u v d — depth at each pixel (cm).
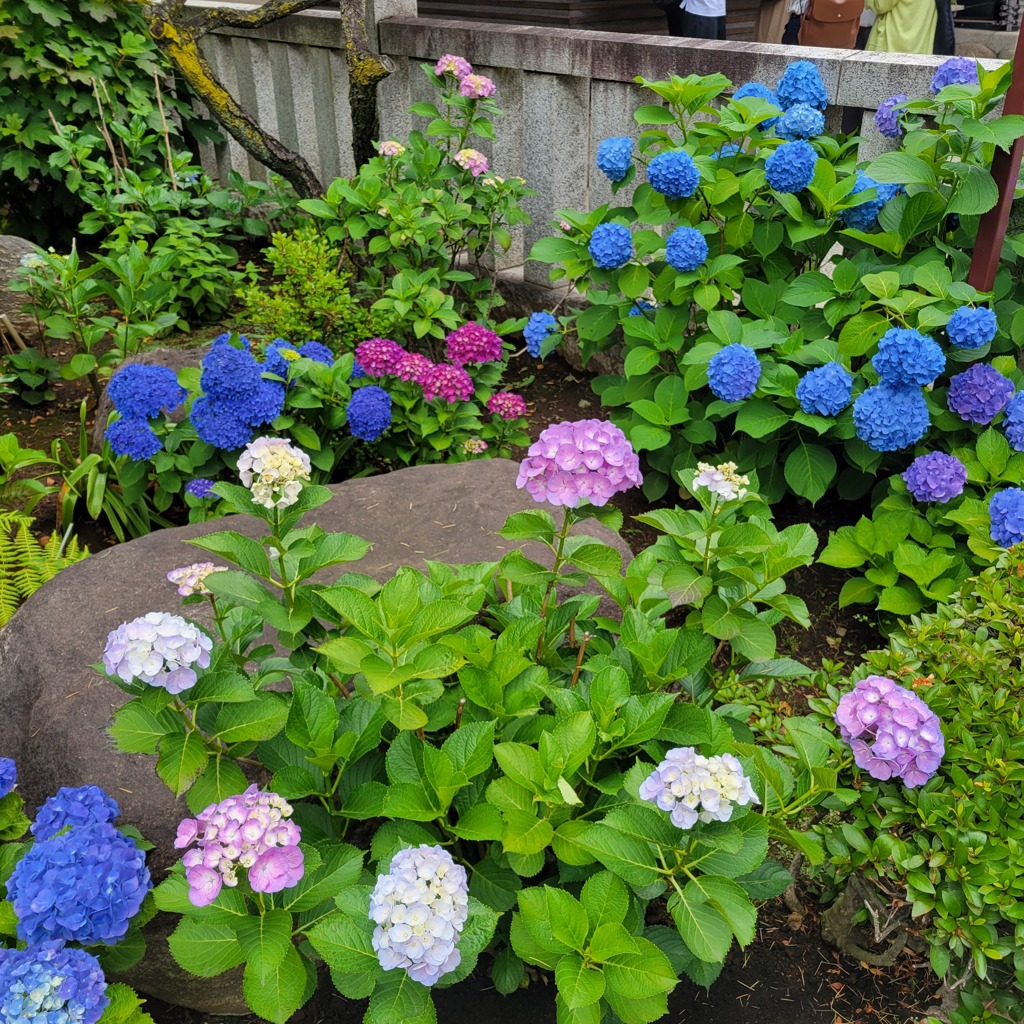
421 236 428
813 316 346
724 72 397
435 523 283
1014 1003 187
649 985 148
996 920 180
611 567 200
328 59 566
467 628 202
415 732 190
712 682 221
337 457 357
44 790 209
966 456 307
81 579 259
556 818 174
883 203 340
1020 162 304
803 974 211
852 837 188
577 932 153
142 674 153
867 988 208
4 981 144
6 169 559
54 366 448
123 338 416
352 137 544
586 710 178
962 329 297
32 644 239
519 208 470
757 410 320
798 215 331
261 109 634
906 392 298
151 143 596
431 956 134
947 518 291
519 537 203
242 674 180
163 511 360
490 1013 198
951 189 323
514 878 182
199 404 321
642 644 186
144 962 194
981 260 315
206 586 177
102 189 565
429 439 362
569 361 473
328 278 409
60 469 359
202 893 148
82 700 218
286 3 509
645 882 158
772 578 194
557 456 187
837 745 189
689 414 350
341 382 346
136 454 321
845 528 305
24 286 424
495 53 473
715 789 146
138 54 577
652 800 161
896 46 579
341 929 150
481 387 384
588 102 445
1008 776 184
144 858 179
